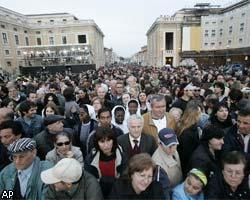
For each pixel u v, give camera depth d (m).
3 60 47.09
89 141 3.27
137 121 3.17
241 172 2.27
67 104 5.87
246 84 7.91
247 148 3.20
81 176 2.27
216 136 2.77
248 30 38.50
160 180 2.48
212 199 2.43
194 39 51.31
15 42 51.59
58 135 3.00
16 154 2.33
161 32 53.62
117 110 4.50
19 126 3.15
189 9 53.84
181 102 5.66
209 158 2.77
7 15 51.53
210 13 52.59
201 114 4.11
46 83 10.63
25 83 12.05
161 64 54.34
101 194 2.35
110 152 2.74
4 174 2.53
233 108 4.84
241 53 39.06
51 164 2.59
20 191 2.45
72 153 3.01
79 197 2.24
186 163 3.31
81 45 40.75
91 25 58.53
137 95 6.82
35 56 41.09
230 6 43.50
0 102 6.50
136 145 3.21
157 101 3.74
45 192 2.30
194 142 3.33
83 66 36.03
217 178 2.49
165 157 2.89
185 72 17.25
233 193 2.39
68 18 65.69
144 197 2.18
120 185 2.23
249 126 3.13
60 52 41.00
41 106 6.19
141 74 16.23
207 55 49.06
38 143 3.42
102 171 2.72
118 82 7.29
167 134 2.84
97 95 6.01
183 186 2.58
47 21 65.62
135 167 2.05
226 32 45.53
